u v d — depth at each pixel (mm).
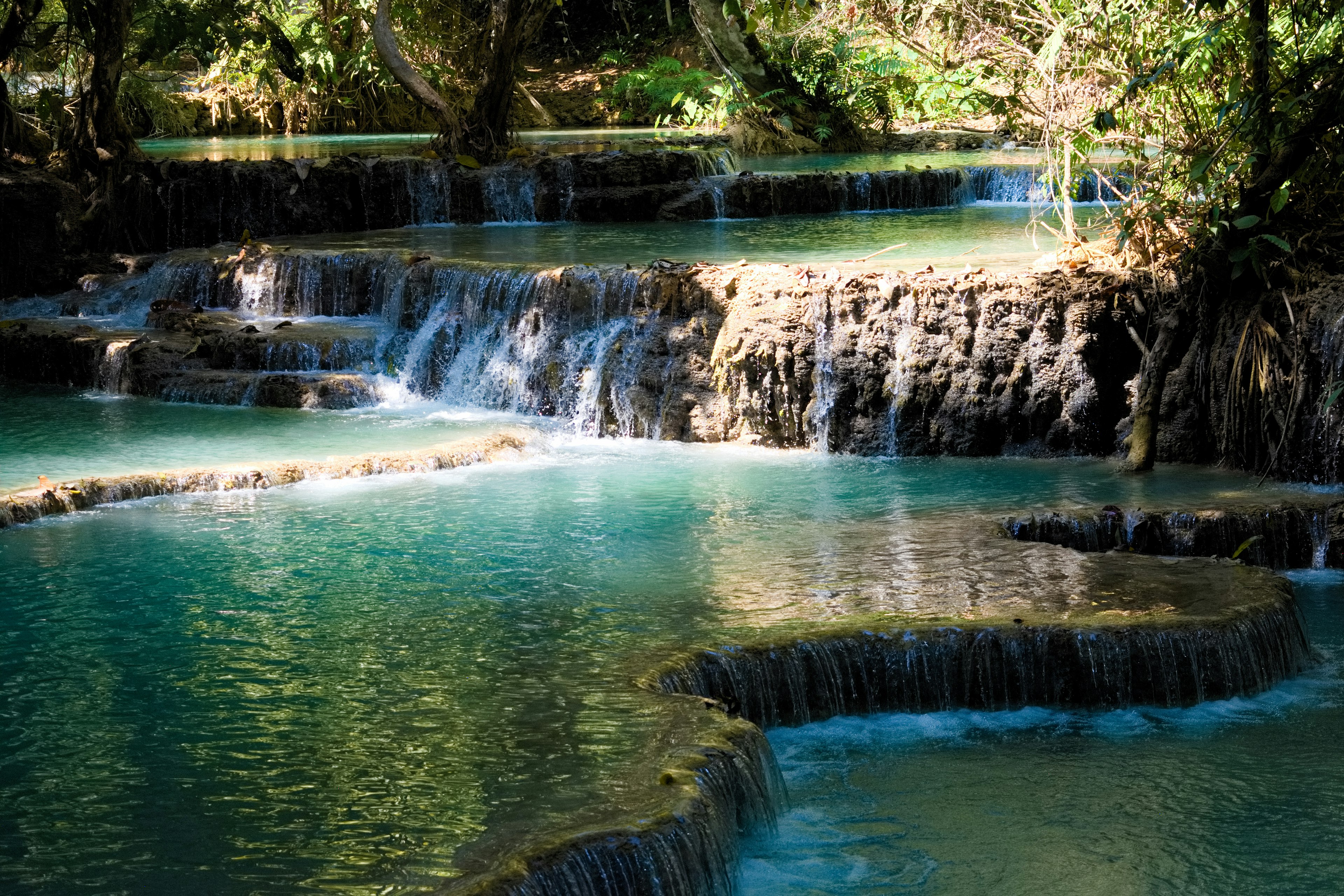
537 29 24812
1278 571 11812
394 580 10547
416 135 33469
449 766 7297
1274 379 13102
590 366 15711
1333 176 14016
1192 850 7629
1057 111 15859
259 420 15555
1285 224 13938
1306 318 13000
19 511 12023
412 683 8500
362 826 6641
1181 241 14430
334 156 23438
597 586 10375
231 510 12484
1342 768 8555
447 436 14844
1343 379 12609
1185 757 8719
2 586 10430
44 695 8383
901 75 32719
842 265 15719
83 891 6125
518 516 12328
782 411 14844
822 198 23938
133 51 31141
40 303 19625
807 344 14680
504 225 23188
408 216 23531
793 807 8039
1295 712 9352
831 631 9312
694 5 32031
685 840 6613
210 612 9859
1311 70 13570
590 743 7539
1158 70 13891
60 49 26750
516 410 16109
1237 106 13352
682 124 34750
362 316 18109
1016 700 9359
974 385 14344
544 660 8852
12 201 19734
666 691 8414
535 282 16234
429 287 17281
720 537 11633
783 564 10859
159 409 16094
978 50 17688
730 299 15195
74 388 17250
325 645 9188
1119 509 11961
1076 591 10180
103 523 12078
